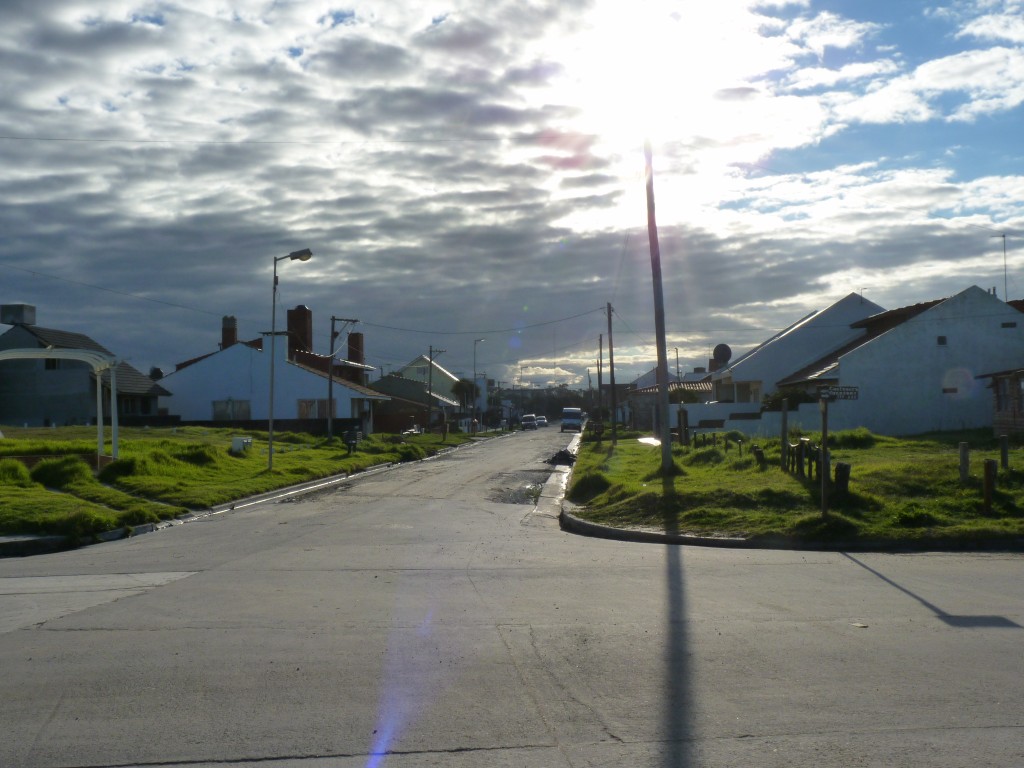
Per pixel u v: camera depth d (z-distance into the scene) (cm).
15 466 2186
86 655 755
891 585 1066
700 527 1564
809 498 1655
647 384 9788
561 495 2423
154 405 5828
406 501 2247
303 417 5859
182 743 549
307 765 516
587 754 529
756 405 4703
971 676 679
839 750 531
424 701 627
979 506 1558
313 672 698
